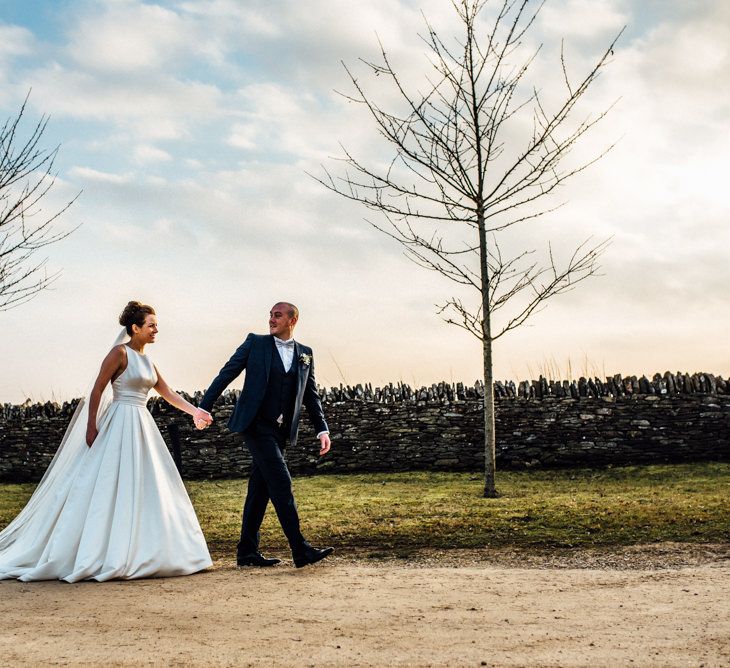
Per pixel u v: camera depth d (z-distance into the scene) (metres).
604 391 14.17
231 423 6.41
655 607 4.88
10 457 15.49
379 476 13.80
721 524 7.77
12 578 5.84
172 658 3.87
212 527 8.85
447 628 4.42
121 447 6.10
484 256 10.96
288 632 4.34
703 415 13.79
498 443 14.21
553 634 4.27
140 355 6.37
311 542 7.76
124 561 5.80
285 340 6.61
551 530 7.94
